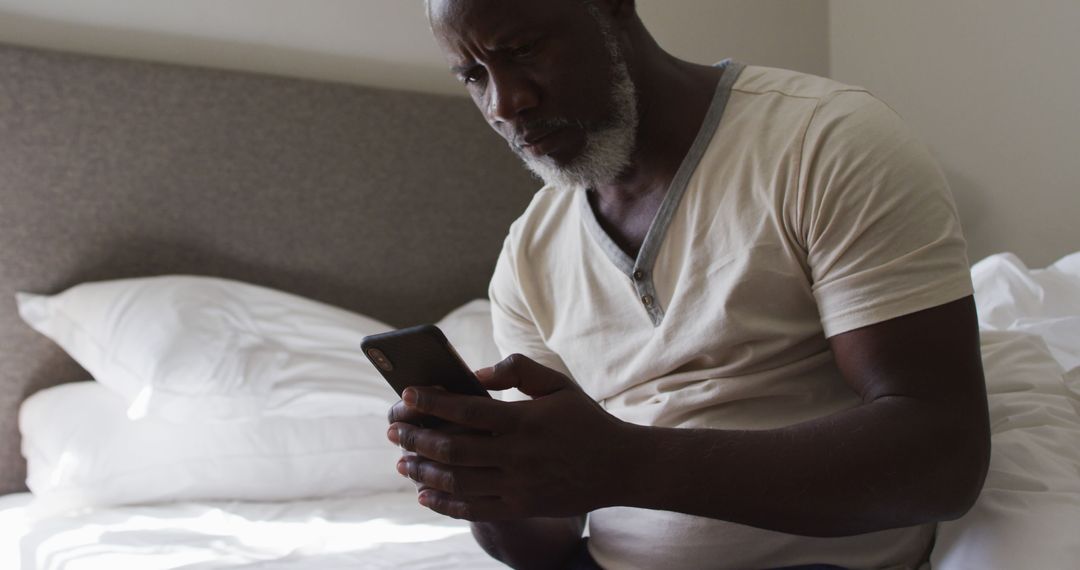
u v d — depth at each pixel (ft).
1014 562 2.52
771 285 2.83
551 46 2.78
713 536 2.87
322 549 4.59
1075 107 7.25
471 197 7.82
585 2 2.85
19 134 6.21
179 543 4.68
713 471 2.39
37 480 5.52
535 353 3.54
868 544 2.86
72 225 6.37
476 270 7.86
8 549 4.96
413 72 7.76
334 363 6.17
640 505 2.45
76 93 6.37
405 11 7.70
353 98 7.33
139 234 6.57
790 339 2.85
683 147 3.05
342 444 5.87
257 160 6.97
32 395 6.18
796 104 2.90
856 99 2.83
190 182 6.74
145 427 5.62
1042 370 3.43
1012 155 7.76
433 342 2.41
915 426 2.39
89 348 5.83
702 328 2.93
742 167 2.90
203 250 6.79
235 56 7.08
